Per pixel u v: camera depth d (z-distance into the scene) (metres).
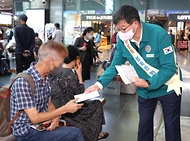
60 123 2.32
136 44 2.11
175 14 13.95
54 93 2.35
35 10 14.22
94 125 2.50
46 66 1.88
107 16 14.99
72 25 15.69
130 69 2.12
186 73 8.23
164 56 2.02
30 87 1.79
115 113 4.12
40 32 14.19
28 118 1.86
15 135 1.88
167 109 2.24
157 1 14.08
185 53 16.84
